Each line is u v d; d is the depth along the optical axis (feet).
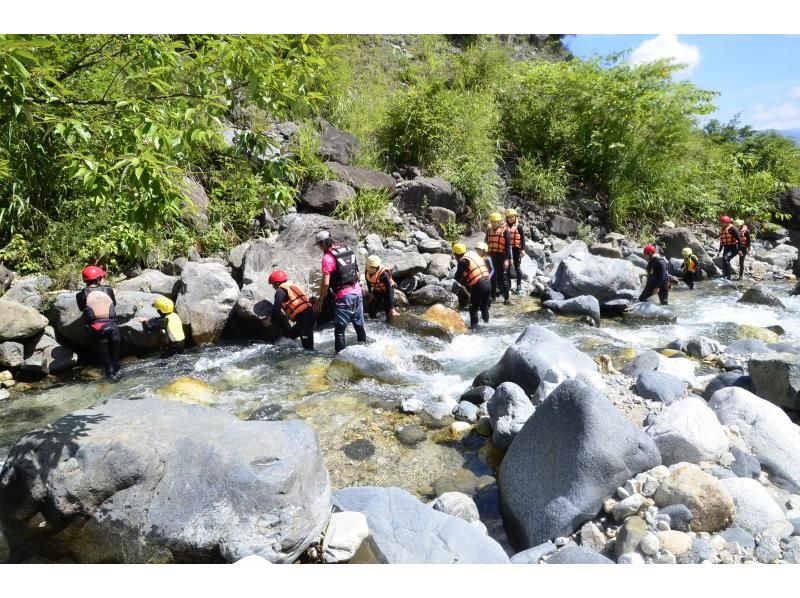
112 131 10.11
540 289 30.63
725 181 51.52
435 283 28.63
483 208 38.60
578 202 43.39
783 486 11.08
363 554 8.97
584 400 11.00
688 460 11.19
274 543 8.56
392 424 15.23
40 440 8.89
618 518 9.80
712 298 31.78
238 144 12.43
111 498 8.63
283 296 20.61
